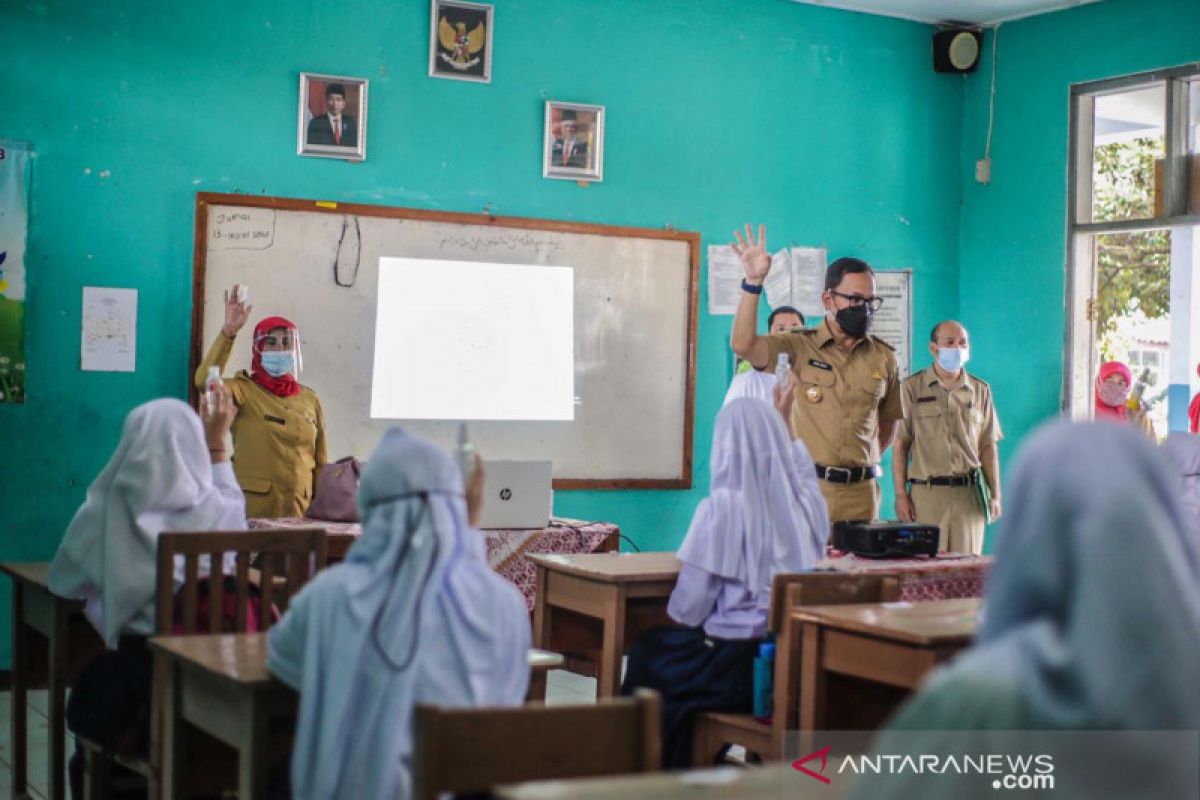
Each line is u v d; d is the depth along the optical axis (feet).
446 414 21.62
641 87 23.31
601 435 22.79
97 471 19.67
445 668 8.02
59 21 19.40
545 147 22.45
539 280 22.31
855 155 25.23
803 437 18.44
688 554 12.64
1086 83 24.52
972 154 26.25
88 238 19.58
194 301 20.03
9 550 19.19
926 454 22.79
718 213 23.94
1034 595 4.50
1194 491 15.40
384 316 21.25
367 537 8.32
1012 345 25.58
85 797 11.60
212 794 10.57
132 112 19.83
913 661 9.96
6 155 19.03
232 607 11.38
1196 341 23.34
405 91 21.53
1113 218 24.32
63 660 13.02
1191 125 23.40
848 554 15.70
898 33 25.67
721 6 24.00
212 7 20.30
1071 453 4.48
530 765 6.49
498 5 22.17
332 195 21.04
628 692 12.87
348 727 7.88
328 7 21.02
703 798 6.02
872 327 25.48
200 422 11.94
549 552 17.83
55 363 19.42
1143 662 4.24
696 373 23.63
